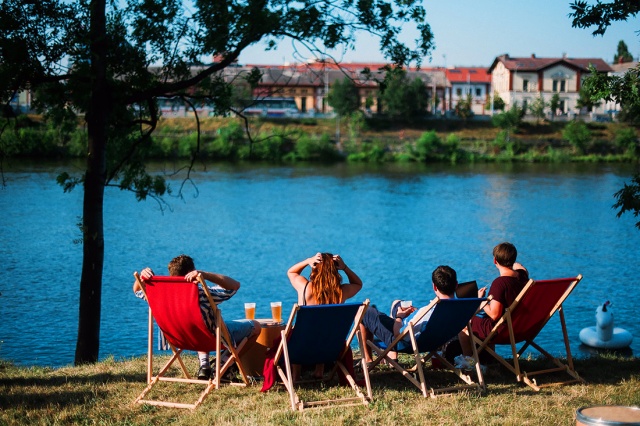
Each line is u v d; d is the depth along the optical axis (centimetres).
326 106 10788
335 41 1173
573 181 6925
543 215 4659
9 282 2412
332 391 735
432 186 6462
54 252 3022
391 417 658
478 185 6550
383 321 808
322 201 5338
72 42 1113
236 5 1143
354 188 6244
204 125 9400
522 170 8175
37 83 1151
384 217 4541
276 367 729
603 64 11450
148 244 3425
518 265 823
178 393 747
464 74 12556
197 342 730
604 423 504
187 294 688
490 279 2695
